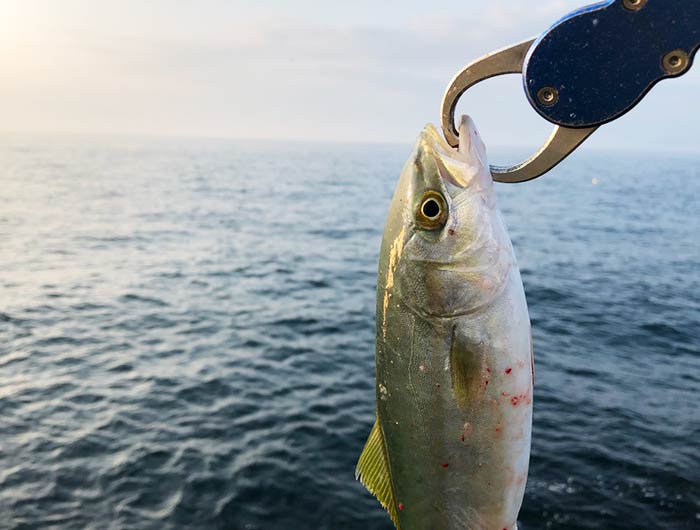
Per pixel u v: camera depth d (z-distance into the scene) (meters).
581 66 0.22
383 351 0.26
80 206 5.73
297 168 14.80
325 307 2.19
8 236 3.88
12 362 1.56
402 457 0.25
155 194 7.25
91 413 1.24
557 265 3.05
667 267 3.04
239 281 2.68
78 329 1.87
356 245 3.84
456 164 0.25
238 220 5.04
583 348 1.68
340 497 0.95
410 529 0.25
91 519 0.90
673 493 0.96
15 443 1.12
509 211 5.92
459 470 0.24
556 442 1.11
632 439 1.12
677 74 0.22
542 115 0.23
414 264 0.25
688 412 1.25
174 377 1.44
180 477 1.00
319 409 1.25
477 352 0.24
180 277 2.76
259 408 1.26
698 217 5.51
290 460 1.05
